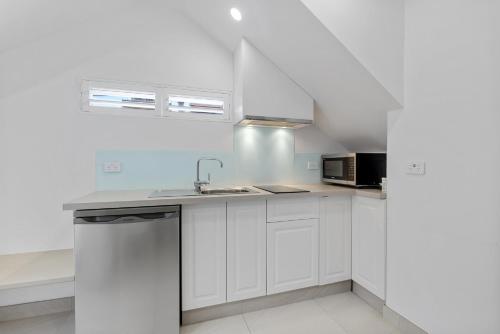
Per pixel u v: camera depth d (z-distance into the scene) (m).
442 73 1.46
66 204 1.44
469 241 1.33
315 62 1.88
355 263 2.18
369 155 2.31
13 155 1.88
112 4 2.02
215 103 2.41
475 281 1.30
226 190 2.16
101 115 2.10
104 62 2.10
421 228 1.59
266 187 2.34
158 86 2.24
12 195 1.88
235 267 1.87
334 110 2.33
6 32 1.65
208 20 2.22
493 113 1.22
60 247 2.00
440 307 1.48
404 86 1.70
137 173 2.20
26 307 1.88
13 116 1.88
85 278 1.47
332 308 2.00
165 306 1.62
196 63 2.35
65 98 2.00
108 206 1.51
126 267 1.53
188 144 2.33
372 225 1.98
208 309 1.85
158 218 1.60
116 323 1.53
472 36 1.31
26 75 1.91
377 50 1.65
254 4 1.74
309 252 2.09
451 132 1.41
